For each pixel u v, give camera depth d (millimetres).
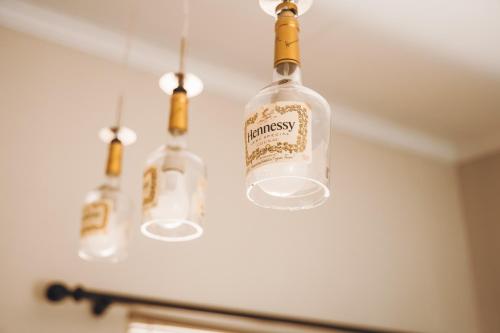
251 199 657
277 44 673
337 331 1858
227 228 1783
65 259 1506
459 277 2266
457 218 2391
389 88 2027
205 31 1746
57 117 1639
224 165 1867
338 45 1800
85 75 1730
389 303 2021
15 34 1660
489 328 2188
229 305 1687
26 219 1491
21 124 1577
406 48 1812
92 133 1675
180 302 1612
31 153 1562
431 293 2150
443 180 2426
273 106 634
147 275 1596
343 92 2059
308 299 1841
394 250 2133
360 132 2242
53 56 1700
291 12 685
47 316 1434
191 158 809
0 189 1486
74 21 1725
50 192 1549
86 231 956
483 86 2002
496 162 2348
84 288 1497
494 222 2293
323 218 2004
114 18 1709
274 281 1798
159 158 799
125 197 1004
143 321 1556
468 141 2398
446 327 2127
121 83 1784
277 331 1755
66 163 1602
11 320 1388
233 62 1897
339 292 1920
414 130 2316
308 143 621
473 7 1629
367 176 2195
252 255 1792
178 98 840
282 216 1915
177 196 771
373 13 1660
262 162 622
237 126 1952
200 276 1675
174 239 823
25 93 1615
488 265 2266
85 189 1601
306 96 641
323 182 619
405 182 2295
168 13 1668
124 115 1749
